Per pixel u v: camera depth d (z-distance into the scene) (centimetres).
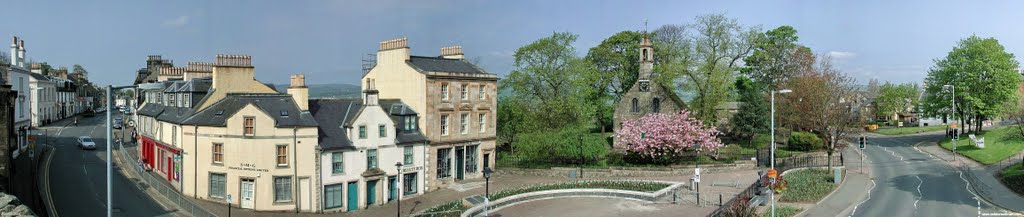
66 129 8844
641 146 5569
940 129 9369
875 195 4394
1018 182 4500
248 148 3984
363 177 4225
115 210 3844
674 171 5319
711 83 6581
